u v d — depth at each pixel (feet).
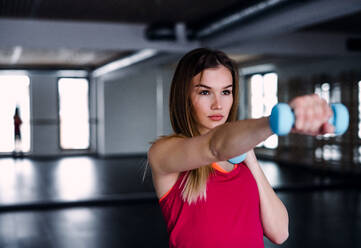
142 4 15.96
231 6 14.51
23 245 13.98
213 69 3.39
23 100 41.50
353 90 26.66
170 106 3.62
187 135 3.50
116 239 14.65
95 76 41.42
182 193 3.37
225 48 21.45
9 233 15.46
